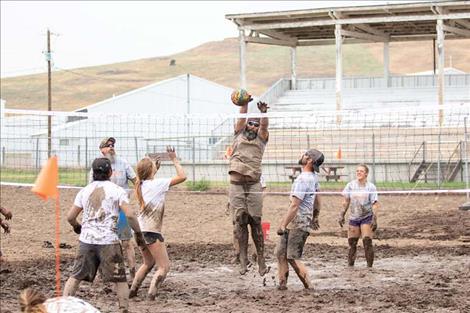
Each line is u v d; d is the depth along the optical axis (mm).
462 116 43125
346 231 23750
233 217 15508
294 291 14508
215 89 85750
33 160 58500
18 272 16359
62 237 22609
